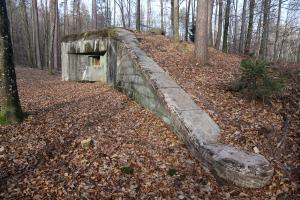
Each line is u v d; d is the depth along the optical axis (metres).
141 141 6.88
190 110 7.29
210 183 5.36
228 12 18.69
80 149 6.34
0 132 6.92
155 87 8.20
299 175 5.31
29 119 7.84
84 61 14.80
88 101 10.12
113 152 6.29
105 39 12.55
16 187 4.95
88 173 5.46
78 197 4.78
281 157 5.80
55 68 28.09
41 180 5.16
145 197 4.89
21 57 41.91
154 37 13.86
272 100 7.99
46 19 35.41
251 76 8.01
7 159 5.77
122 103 9.64
